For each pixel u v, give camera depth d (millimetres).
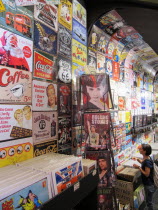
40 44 1701
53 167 1202
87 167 1464
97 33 2842
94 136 1869
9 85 1364
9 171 1162
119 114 3764
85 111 1901
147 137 5555
